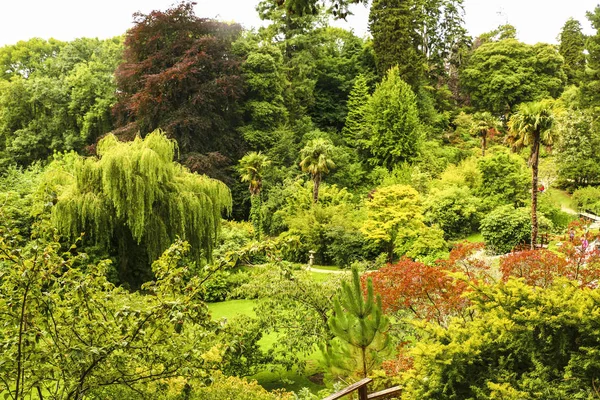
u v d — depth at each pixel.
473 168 34.59
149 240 19.53
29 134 41.81
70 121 43.50
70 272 5.87
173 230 20.06
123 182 18.53
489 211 31.20
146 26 38.16
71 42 49.25
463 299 9.87
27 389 5.77
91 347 5.16
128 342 5.40
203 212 20.62
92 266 6.27
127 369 5.90
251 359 13.67
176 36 39.19
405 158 41.03
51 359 5.65
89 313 5.91
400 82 43.16
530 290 5.32
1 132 43.69
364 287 11.28
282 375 15.19
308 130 44.88
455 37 59.88
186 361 5.89
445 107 54.62
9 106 43.69
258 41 46.66
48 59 49.75
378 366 8.84
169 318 5.49
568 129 36.78
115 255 20.23
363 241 29.38
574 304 4.96
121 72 38.25
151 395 6.12
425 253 27.11
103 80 42.50
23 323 5.53
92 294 5.92
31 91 43.25
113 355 5.61
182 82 37.06
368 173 42.19
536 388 4.70
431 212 31.36
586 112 37.16
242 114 42.53
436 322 10.12
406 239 28.05
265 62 41.47
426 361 5.18
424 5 59.00
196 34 39.78
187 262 19.94
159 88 36.50
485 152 43.50
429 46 59.06
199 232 20.47
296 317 14.40
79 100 42.19
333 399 5.27
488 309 5.65
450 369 5.10
